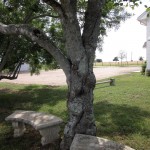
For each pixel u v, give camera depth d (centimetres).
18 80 2175
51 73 3067
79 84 494
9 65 1066
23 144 583
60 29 1016
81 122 498
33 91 1402
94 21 503
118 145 423
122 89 1318
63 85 1681
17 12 917
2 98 1202
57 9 487
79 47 489
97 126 684
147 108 881
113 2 663
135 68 3925
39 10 845
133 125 683
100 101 1018
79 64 491
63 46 975
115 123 705
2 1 905
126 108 882
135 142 574
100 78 2114
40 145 567
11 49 945
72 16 474
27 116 600
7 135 651
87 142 433
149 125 684
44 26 1038
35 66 1223
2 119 808
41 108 941
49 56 1062
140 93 1184
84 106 498
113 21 898
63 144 512
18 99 1159
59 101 1055
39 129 533
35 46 1003
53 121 557
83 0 761
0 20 890
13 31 540
